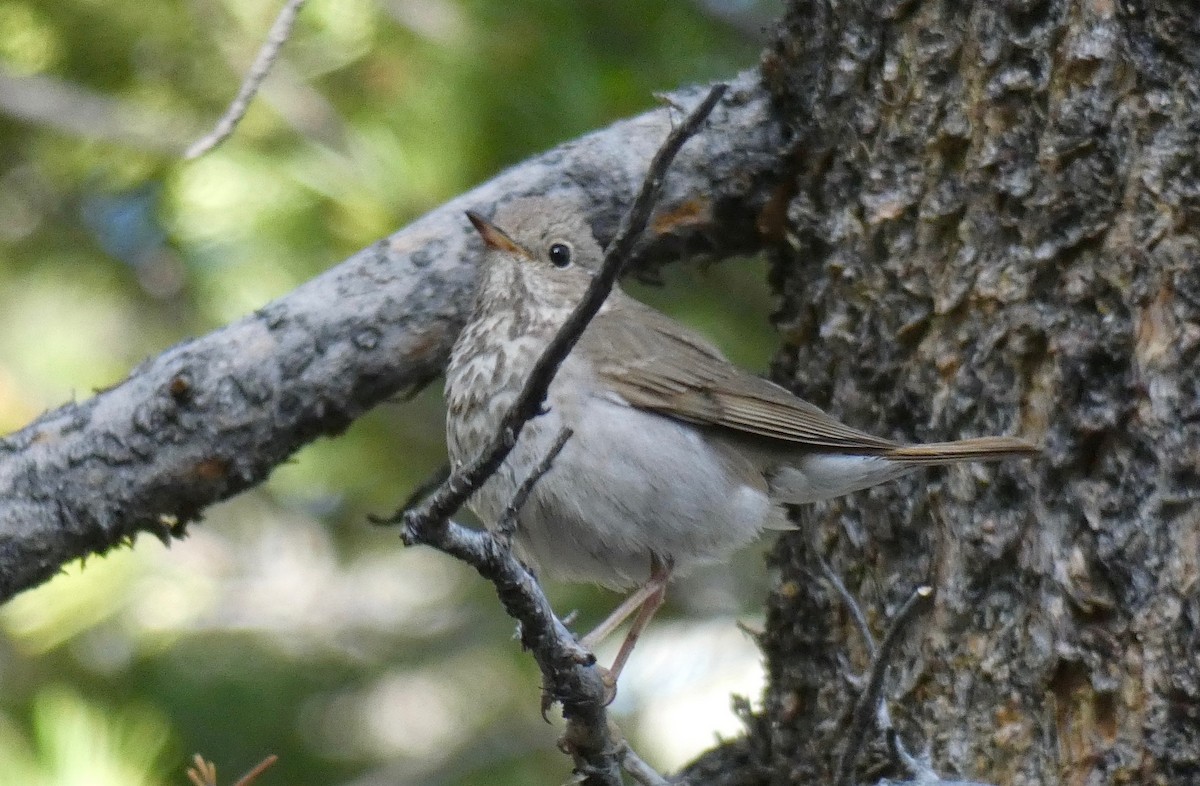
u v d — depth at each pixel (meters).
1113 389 8.78
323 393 10.00
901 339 9.61
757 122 10.58
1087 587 8.68
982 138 9.29
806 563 10.09
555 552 9.98
